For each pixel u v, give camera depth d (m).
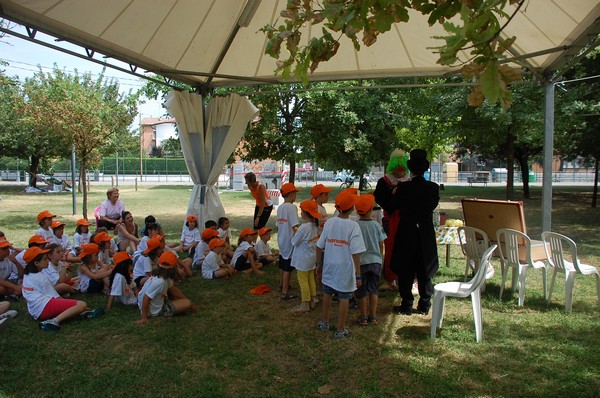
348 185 26.62
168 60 6.98
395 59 7.57
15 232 10.94
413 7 2.13
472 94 2.11
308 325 4.86
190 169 8.16
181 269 6.75
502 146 21.52
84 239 7.55
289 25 2.68
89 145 13.09
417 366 3.85
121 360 4.00
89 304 5.58
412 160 5.07
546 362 3.89
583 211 15.63
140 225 12.31
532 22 5.91
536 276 6.79
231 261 7.34
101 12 5.23
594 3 4.90
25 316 5.10
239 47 7.21
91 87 14.80
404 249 5.09
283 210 5.78
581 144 16.09
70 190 26.86
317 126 12.09
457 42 1.83
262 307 5.50
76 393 3.42
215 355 4.11
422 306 5.16
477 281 4.38
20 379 3.64
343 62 7.72
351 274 4.47
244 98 8.23
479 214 6.06
